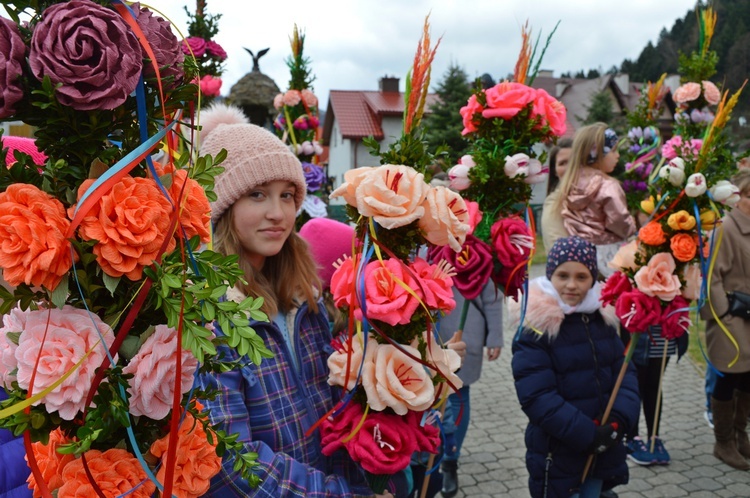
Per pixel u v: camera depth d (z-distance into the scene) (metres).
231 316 0.94
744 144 4.94
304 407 1.52
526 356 2.55
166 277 0.86
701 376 5.36
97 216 0.85
